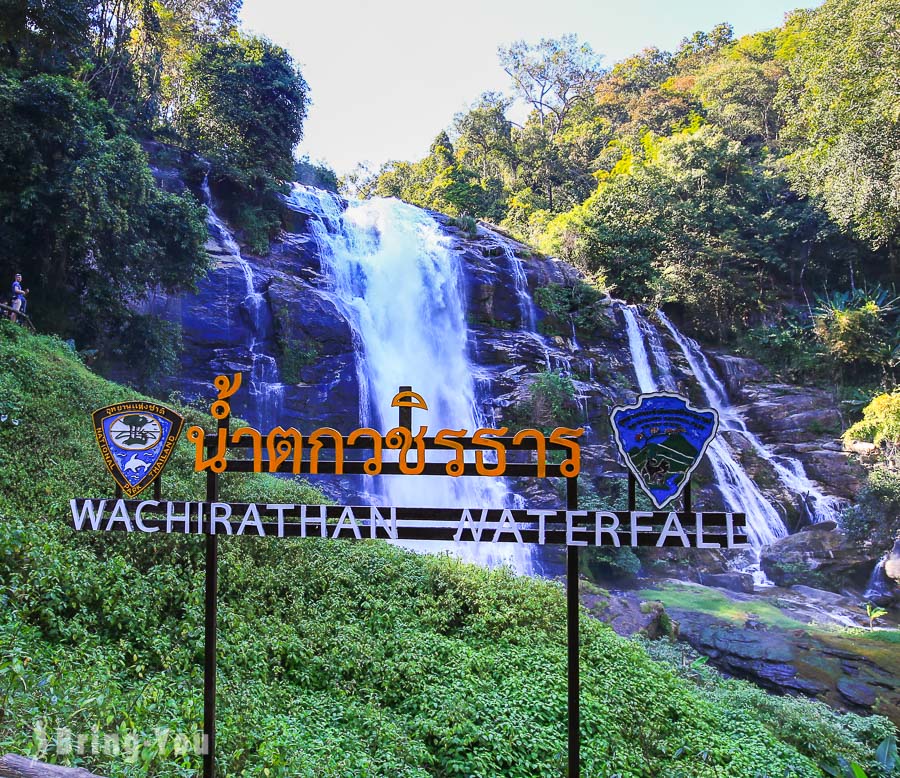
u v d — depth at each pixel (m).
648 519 5.18
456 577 11.61
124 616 8.27
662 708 9.76
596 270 41.44
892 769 10.68
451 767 7.46
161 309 23.11
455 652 9.65
